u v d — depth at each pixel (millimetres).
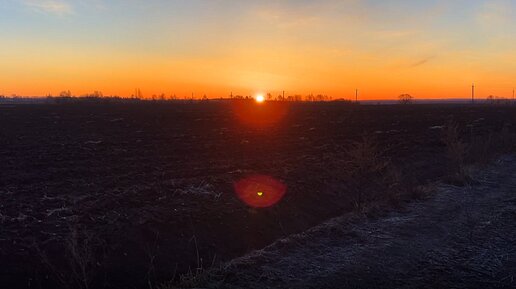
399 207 11633
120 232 9141
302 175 15781
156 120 46875
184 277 7492
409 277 7473
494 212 11438
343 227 9742
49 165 17906
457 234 9688
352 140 28547
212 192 12742
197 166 18094
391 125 42688
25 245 8328
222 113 64312
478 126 41000
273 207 11984
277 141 27781
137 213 10359
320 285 7031
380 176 15906
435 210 11516
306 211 12508
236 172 15898
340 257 8180
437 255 8453
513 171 17609
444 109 87500
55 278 7641
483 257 8391
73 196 12320
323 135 31969
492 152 21203
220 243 9836
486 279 7441
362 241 9023
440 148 24828
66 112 61906
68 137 28844
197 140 27953
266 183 14086
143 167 17672
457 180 14898
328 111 77250
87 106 89125
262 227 10945
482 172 16938
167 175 15969
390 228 9922
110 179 15094
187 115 57438
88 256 7559
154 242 9188
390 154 21984
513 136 26328
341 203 13484
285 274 7371
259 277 7215
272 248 8492
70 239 8438
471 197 13094
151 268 8195
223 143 26438
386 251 8539
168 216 10273
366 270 7656
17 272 7590
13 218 9914
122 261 8375
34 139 27406
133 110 70750
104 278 7871
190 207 11188
